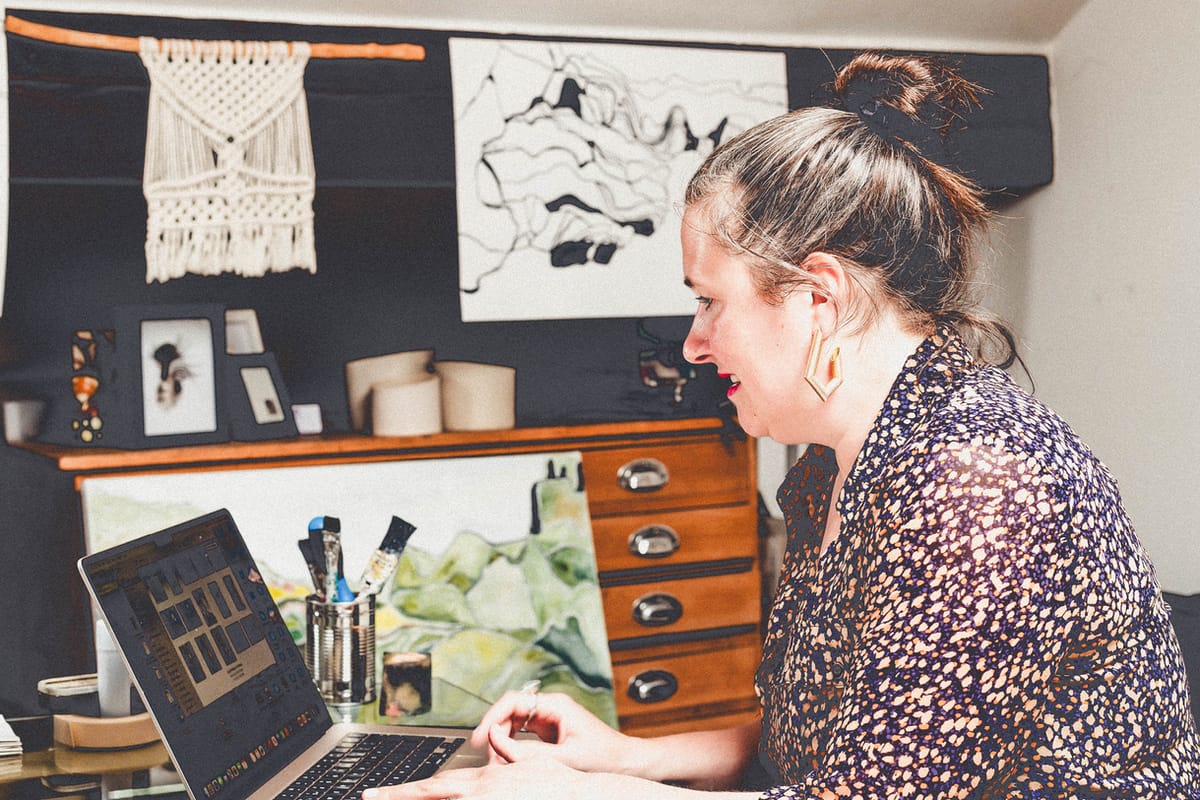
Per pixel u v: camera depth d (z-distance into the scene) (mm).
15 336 2314
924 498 895
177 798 1303
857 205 986
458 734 1482
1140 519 2578
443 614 2359
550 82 2492
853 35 2746
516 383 2754
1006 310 2980
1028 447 890
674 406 2832
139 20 2246
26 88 2137
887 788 864
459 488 2453
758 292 1021
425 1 2404
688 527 2674
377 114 2359
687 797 1003
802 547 1225
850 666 972
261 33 2334
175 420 2277
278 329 2551
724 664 2699
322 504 2322
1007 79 2768
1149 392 2537
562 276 2527
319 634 1730
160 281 2385
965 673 858
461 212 2436
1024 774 939
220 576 1413
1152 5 2492
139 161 2213
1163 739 962
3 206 2186
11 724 1552
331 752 1398
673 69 2588
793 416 1058
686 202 1080
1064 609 877
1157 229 2502
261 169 2279
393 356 2576
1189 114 2406
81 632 2104
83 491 2133
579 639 2465
